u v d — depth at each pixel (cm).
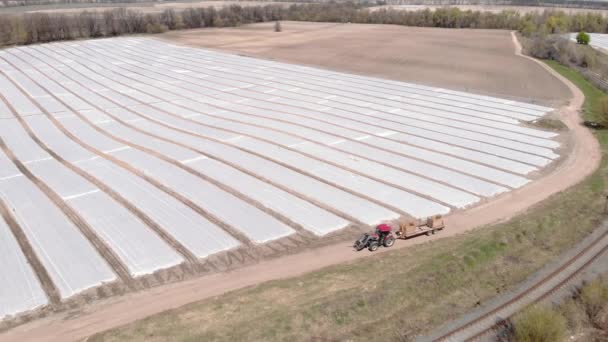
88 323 1986
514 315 1888
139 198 3228
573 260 2286
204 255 2530
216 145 4275
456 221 2903
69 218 2964
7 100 5853
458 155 4047
